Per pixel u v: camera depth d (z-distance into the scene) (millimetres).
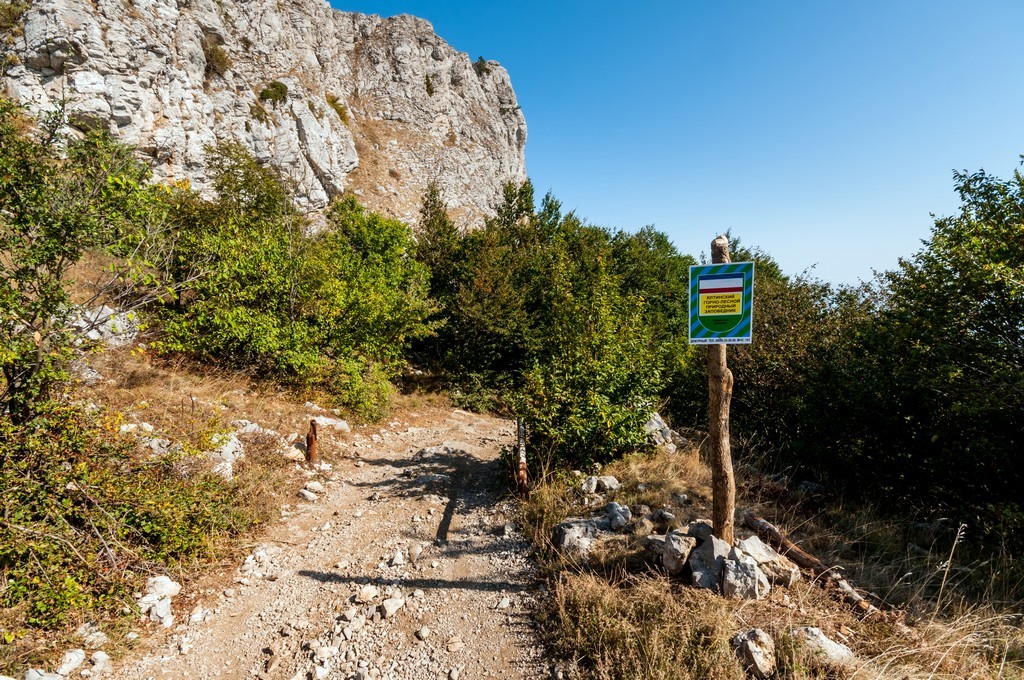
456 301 15500
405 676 3322
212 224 10578
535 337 14453
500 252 17484
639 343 7340
